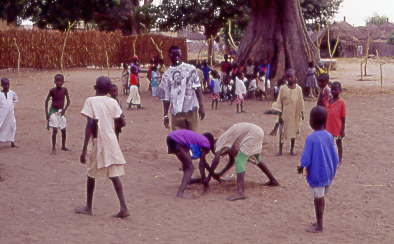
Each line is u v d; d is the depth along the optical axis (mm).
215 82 18609
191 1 45594
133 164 10367
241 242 6203
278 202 7859
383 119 15906
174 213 7320
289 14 23156
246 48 23672
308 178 6520
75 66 38219
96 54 39531
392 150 11531
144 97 22500
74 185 8711
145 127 14711
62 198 7965
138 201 7855
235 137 8188
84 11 45750
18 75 30047
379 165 10195
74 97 21828
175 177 9406
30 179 9039
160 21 47281
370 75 36375
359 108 18578
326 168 6426
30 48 35250
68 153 11133
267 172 8688
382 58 62531
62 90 11078
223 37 55969
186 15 45562
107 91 7117
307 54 22953
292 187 8680
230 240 6270
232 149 8203
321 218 6535
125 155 11156
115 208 7508
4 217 7008
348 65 49969
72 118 16172
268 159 10836
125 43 41500
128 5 49406
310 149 6402
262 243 6176
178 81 9320
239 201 7910
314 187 6488
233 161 8805
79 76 31375
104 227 6668
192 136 8336
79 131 13930
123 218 7035
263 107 19109
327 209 7516
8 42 34438
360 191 8414
